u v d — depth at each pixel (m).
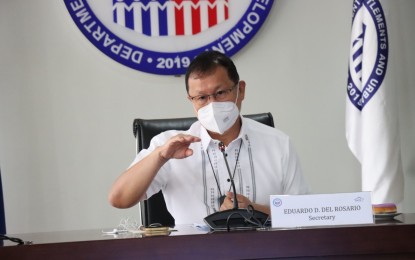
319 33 6.14
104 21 5.98
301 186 4.08
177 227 3.34
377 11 5.62
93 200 6.00
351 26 5.97
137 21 6.01
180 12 6.04
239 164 3.96
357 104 5.69
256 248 2.65
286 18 6.12
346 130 5.76
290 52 6.12
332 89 6.14
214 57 3.64
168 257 2.64
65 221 5.97
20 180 5.93
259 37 6.11
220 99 3.61
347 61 6.14
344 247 2.65
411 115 6.12
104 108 6.01
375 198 5.52
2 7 5.95
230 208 3.39
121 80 6.03
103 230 3.60
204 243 2.65
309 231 2.66
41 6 5.98
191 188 3.92
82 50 6.01
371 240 2.65
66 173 5.98
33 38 5.97
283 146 4.09
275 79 6.11
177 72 6.02
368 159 5.55
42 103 5.97
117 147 6.02
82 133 5.99
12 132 5.94
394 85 5.62
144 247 2.64
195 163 3.94
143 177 3.50
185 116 6.05
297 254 2.66
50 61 5.98
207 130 3.93
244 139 4.00
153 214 4.16
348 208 2.82
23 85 5.96
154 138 4.07
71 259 2.63
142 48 6.00
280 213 2.86
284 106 6.11
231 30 6.05
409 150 6.12
